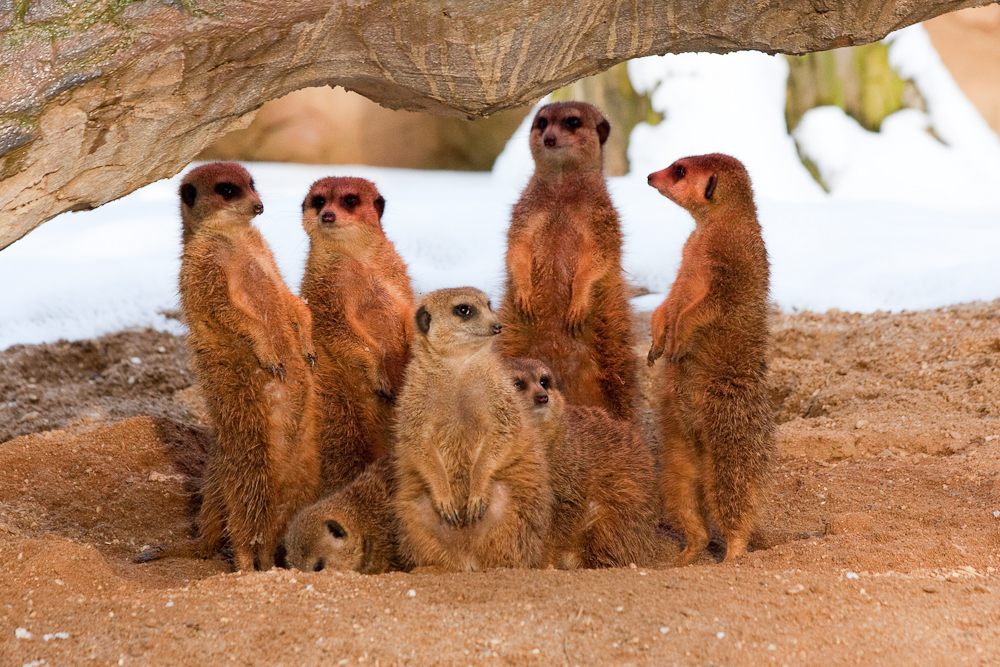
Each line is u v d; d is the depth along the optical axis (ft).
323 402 32.48
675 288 31.32
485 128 98.84
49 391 44.21
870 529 28.22
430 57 28.12
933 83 75.25
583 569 26.55
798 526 30.68
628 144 75.61
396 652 19.57
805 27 29.35
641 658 19.02
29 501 32.58
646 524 30.35
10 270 55.98
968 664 18.29
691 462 31.14
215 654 19.77
